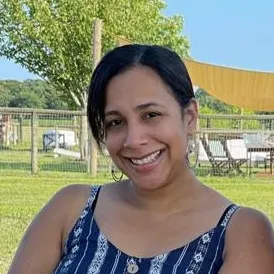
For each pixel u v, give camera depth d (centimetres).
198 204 212
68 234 222
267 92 1301
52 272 222
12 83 3550
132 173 207
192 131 211
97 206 224
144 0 2544
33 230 228
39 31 2447
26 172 1650
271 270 202
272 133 1712
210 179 1612
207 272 198
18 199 1130
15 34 2488
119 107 203
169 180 209
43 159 1962
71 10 2428
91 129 214
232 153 1772
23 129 1931
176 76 204
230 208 210
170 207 212
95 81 209
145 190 209
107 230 214
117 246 208
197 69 1227
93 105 210
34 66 2525
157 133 201
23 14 2456
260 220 207
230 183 1548
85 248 212
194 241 203
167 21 2739
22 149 1933
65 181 1455
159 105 201
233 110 2669
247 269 198
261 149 1792
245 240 202
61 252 223
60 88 2566
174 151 204
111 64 206
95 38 1500
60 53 2461
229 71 1230
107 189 228
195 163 224
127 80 203
